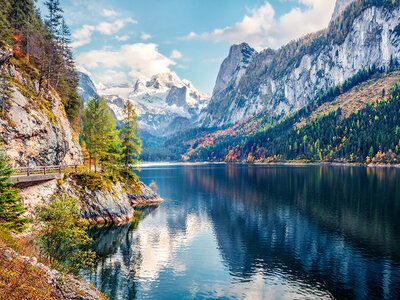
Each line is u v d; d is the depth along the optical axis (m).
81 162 82.88
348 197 84.31
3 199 27.58
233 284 32.31
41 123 57.12
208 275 34.53
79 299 18.50
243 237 49.69
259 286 31.92
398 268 35.97
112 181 64.19
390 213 63.84
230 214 67.56
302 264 37.66
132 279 33.12
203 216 65.81
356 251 41.88
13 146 49.09
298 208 72.06
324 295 29.89
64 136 66.75
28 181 43.00
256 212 69.19
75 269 32.69
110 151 75.44
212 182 136.88
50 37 75.94
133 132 82.94
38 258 25.14
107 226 54.69
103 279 33.00
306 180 131.38
